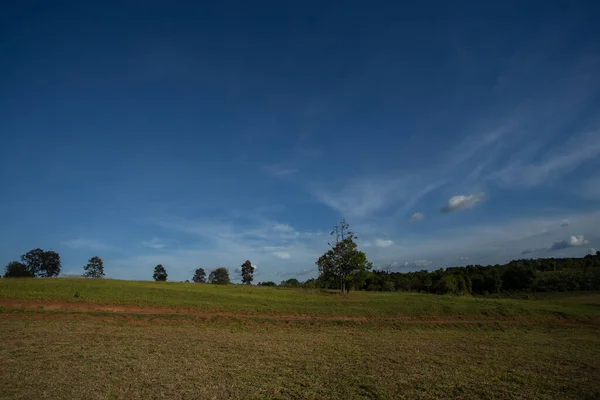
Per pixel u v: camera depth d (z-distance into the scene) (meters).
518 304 45.38
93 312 30.95
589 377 16.08
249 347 21.78
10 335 22.12
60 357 17.39
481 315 39.22
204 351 20.08
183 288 48.19
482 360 19.41
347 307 40.00
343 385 14.35
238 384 14.23
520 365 18.31
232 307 36.38
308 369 16.78
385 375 15.80
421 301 45.19
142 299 35.97
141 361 17.31
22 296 32.69
